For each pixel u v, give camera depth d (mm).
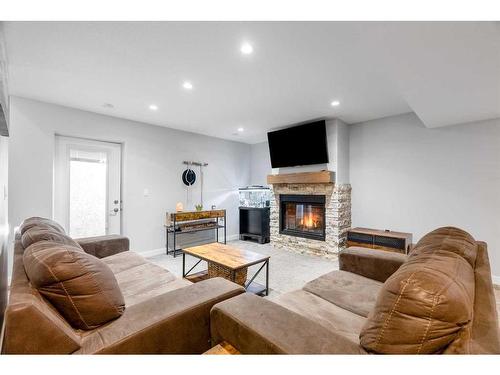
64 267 1093
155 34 1775
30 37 1793
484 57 1773
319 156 4059
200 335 1314
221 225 5254
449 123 3225
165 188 4445
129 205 3996
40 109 3137
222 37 1812
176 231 4324
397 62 1880
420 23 1502
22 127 3020
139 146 4098
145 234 4184
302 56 2076
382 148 3900
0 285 2062
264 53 2031
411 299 804
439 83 2152
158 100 3127
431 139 3459
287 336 964
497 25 1450
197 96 2994
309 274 3322
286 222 4789
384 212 3881
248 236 5414
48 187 3186
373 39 1763
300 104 3287
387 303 873
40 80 2541
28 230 1704
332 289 1793
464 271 1000
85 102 3191
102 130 3680
